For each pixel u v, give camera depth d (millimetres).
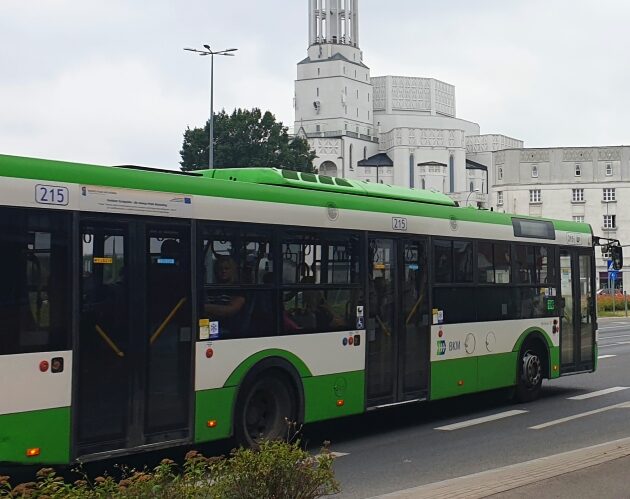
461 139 143875
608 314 59312
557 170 101000
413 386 12289
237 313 9703
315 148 137000
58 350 7914
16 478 8875
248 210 9898
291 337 10352
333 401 10930
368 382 11477
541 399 15648
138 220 8719
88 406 8133
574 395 16172
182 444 9023
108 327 8359
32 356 7711
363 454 10602
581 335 16656
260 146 71812
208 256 9406
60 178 8086
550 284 15742
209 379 9336
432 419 13453
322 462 5859
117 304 8469
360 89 147125
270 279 10125
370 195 12055
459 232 13352
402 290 12156
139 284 8672
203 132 71438
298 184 10891
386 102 157000
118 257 8516
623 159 99062
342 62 142250
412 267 12359
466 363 13422
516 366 14781
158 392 8789
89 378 8156
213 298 9430
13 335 7590
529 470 8648
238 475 5504
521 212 101750
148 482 5203
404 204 12336
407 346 12203
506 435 11953
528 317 15078
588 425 12742
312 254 10719
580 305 16641
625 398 15719
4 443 7488
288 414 10359
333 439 11695
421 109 159750
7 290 7578
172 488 5215
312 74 143750
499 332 14250
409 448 11008
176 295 9031
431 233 12750
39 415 7742
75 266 8109
